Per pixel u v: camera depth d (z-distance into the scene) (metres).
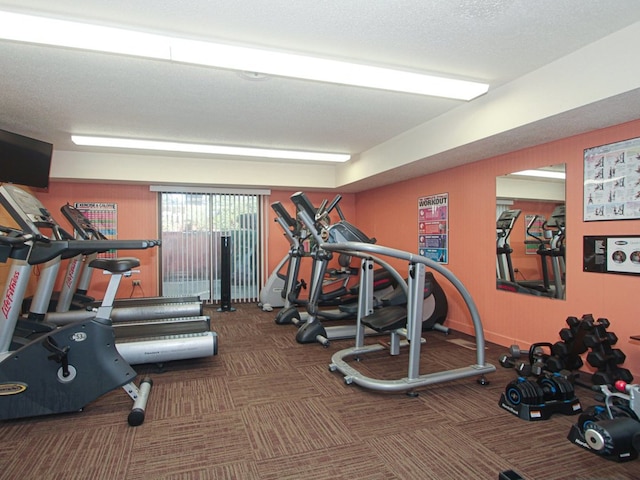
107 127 4.13
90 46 2.26
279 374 3.21
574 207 3.24
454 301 4.70
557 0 2.01
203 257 6.34
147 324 3.89
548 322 3.50
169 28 2.22
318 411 2.53
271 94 3.24
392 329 3.09
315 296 4.24
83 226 4.39
